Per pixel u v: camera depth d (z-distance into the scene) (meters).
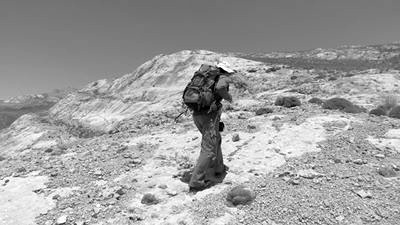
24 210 7.38
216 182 7.71
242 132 11.22
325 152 8.77
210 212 6.50
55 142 38.28
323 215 6.03
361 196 6.46
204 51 61.47
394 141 9.09
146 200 7.21
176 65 57.34
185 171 8.63
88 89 73.88
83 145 12.94
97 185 8.26
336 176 7.37
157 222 6.45
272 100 20.25
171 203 7.10
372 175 7.29
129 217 6.68
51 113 69.94
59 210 7.23
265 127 11.38
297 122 11.45
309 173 7.53
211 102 7.27
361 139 9.40
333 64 73.06
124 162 9.70
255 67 43.72
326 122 11.11
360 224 5.75
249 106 17.88
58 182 8.62
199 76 7.34
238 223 6.11
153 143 11.56
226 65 7.42
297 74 36.56
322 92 22.30
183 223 6.29
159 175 8.56
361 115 12.02
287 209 6.28
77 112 61.00
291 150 9.15
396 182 6.95
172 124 15.16
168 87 50.88
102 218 6.79
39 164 10.42
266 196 6.79
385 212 5.96
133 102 50.69
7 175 9.56
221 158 7.93
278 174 7.72
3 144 53.44
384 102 16.77
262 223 6.02
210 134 7.51
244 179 7.72
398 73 29.48
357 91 22.14
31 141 47.72
